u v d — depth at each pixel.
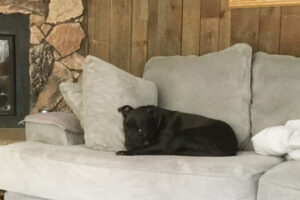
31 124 2.52
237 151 2.24
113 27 3.24
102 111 2.27
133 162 1.86
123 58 3.22
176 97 2.53
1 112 3.50
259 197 1.61
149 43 3.11
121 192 1.84
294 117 2.22
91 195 1.91
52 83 3.41
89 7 3.32
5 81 3.52
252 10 2.72
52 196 2.03
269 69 2.38
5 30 3.43
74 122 2.48
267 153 2.04
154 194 1.78
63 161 1.98
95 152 2.11
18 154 2.12
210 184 1.68
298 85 2.26
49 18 3.37
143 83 2.47
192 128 2.13
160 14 3.05
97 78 2.33
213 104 2.43
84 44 3.36
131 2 3.15
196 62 2.56
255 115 2.37
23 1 3.36
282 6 2.62
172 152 2.06
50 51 3.40
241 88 2.39
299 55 2.60
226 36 2.82
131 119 2.16
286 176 1.55
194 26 2.93
